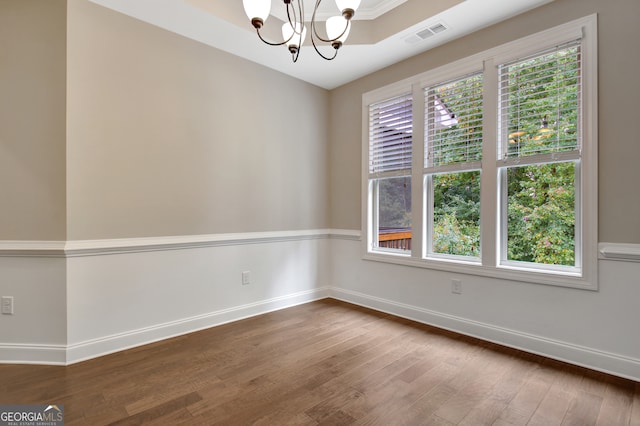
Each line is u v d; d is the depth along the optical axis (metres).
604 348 2.21
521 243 2.66
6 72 2.30
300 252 3.84
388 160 3.54
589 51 2.24
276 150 3.59
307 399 1.92
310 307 3.70
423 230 3.21
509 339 2.64
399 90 3.37
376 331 2.98
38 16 2.32
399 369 2.28
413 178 3.27
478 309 2.83
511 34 2.60
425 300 3.20
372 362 2.38
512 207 2.71
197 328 2.98
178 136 2.86
